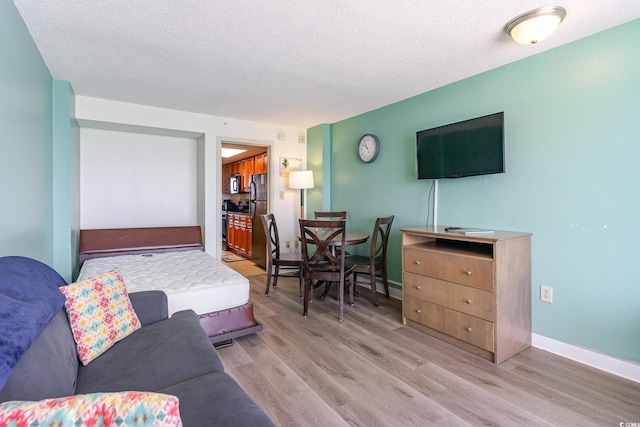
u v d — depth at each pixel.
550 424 1.60
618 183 2.06
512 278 2.30
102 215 4.16
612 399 1.79
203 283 2.43
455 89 3.07
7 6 1.72
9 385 0.82
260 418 1.02
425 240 3.03
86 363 1.46
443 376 2.04
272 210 4.95
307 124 4.88
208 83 3.13
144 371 1.37
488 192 2.80
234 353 2.33
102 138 4.14
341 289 3.00
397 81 3.07
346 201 4.57
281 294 3.80
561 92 2.32
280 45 2.35
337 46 2.36
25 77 2.05
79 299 1.54
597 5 1.83
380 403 1.77
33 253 2.21
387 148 3.86
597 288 2.15
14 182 1.82
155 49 2.41
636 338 1.99
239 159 7.23
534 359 2.26
